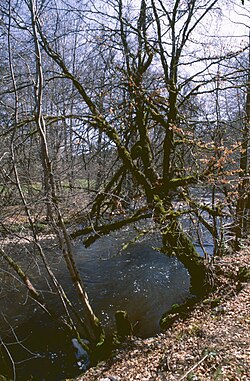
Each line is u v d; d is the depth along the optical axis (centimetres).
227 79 929
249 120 1026
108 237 1653
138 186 1103
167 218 885
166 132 973
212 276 939
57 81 1157
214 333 689
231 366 548
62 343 853
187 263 961
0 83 816
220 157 862
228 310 795
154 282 1190
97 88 1050
